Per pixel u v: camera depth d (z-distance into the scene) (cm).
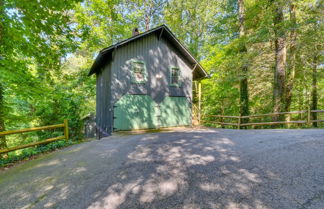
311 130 578
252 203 185
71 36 588
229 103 1266
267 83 1119
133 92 810
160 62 897
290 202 182
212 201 195
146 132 762
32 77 586
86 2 1109
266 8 848
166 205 194
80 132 743
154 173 283
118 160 361
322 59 949
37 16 479
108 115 822
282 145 382
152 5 1595
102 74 978
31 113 902
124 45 794
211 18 1508
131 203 204
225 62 1067
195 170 283
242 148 387
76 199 223
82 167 337
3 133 418
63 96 813
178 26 1591
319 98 1320
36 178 301
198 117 1129
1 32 502
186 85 986
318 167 258
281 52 853
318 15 760
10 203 227
